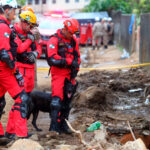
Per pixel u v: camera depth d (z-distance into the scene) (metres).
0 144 10.73
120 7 66.81
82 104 16.70
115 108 16.67
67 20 12.03
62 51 12.00
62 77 12.13
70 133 12.66
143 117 14.88
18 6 12.48
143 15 29.56
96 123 13.16
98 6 68.38
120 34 48.72
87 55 42.62
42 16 40.50
